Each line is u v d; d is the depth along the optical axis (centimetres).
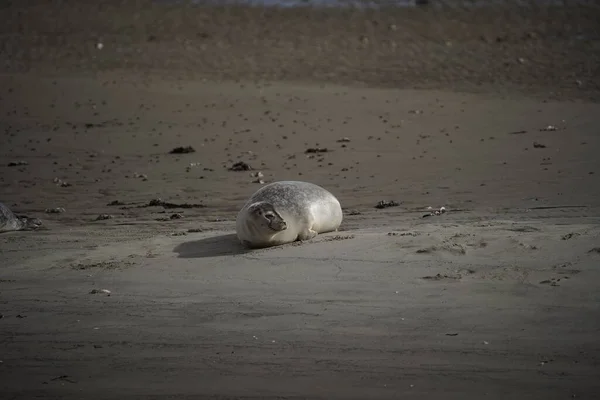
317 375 2498
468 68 11662
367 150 7400
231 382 2481
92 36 13812
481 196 5550
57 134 8562
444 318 2881
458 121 8506
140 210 5716
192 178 6675
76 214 5669
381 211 5269
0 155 7775
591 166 6219
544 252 3484
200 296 3325
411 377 2448
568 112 8662
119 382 2530
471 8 15075
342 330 2839
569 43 12744
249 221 3975
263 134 8262
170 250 4172
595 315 2802
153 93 10350
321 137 8025
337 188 6097
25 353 2809
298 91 10369
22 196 6328
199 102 9862
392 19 14488
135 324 3039
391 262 3525
